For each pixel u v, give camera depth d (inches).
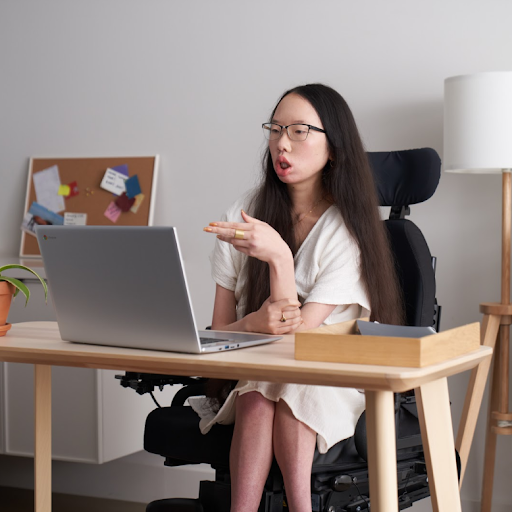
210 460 59.9
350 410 56.8
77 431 101.3
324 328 44.9
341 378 37.9
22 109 125.4
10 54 126.0
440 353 40.6
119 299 46.0
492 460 96.5
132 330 46.3
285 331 56.4
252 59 111.0
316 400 53.4
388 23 104.3
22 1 125.0
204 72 113.7
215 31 113.0
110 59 119.3
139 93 117.5
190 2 114.3
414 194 76.4
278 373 39.5
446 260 102.5
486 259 100.9
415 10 103.0
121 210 117.3
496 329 92.4
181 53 114.9
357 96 105.9
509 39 99.3
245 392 54.4
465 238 101.7
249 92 111.2
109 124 119.6
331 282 61.5
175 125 115.3
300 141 63.3
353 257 62.9
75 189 120.7
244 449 53.4
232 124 112.1
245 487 52.9
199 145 114.0
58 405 102.2
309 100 64.2
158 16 116.3
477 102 86.9
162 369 43.4
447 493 46.1
